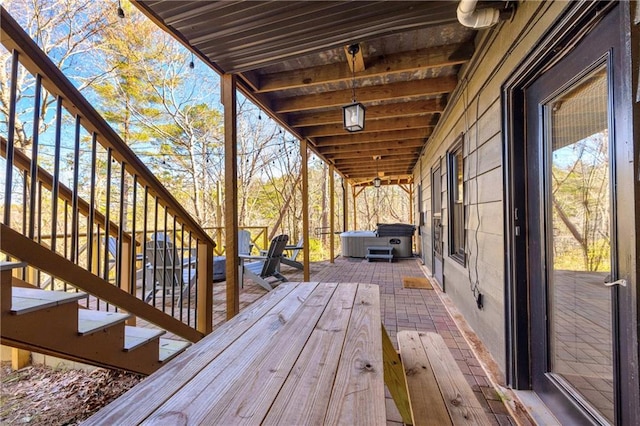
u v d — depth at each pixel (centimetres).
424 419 106
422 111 390
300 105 364
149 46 1035
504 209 188
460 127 311
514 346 181
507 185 185
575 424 140
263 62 244
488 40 215
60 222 494
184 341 240
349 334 115
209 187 1320
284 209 1461
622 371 110
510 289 183
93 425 64
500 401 175
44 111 825
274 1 173
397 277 556
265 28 199
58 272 131
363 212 1870
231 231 272
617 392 112
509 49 177
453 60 260
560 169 152
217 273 540
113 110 1052
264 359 95
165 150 1212
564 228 149
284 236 502
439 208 467
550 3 134
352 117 303
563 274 151
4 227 111
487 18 168
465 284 299
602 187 123
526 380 180
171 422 65
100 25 858
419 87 328
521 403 169
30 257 120
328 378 83
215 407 70
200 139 1279
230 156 271
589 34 124
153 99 1128
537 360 173
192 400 73
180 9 180
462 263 310
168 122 1190
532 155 173
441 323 305
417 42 257
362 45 260
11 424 182
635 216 95
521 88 179
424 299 396
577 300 141
